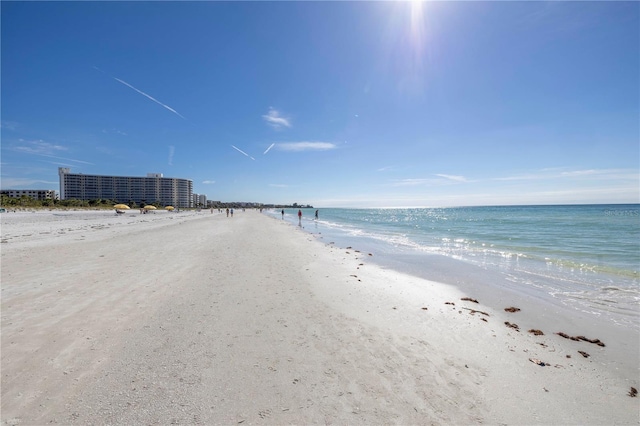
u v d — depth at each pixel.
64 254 11.28
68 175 123.56
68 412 2.86
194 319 5.29
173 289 7.05
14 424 2.68
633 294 7.61
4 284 7.16
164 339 4.48
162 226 27.52
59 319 5.10
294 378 3.58
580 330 5.44
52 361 3.75
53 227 23.72
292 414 2.95
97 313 5.42
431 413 3.04
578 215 49.03
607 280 9.02
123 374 3.52
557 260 11.99
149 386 3.30
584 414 3.15
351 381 3.56
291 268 10.01
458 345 4.69
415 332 5.13
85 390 3.20
